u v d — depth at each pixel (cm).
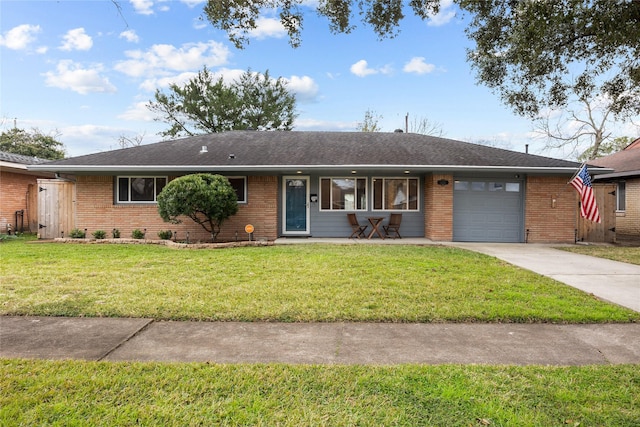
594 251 1063
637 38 550
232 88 2708
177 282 630
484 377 313
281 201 1361
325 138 1566
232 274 697
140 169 1205
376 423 251
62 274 682
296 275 689
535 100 845
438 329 434
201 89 2677
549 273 743
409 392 289
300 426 247
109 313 471
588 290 613
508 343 394
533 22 567
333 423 251
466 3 617
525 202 1295
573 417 260
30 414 255
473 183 1304
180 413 260
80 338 398
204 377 309
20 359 341
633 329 439
